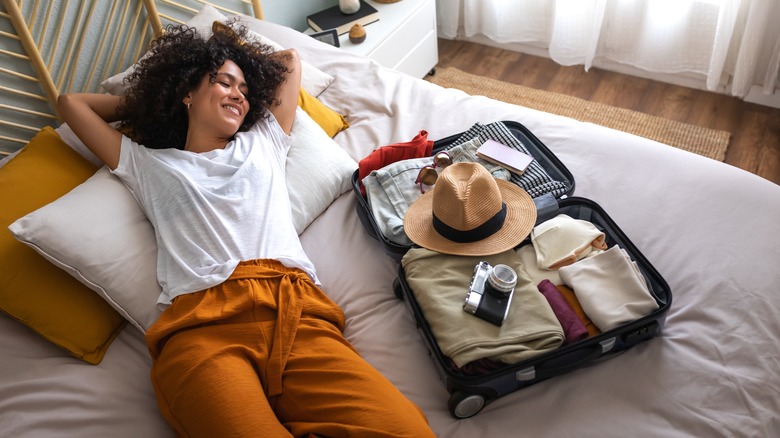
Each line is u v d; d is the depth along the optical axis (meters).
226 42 1.76
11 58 1.80
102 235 1.43
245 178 1.54
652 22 2.55
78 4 1.89
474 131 1.75
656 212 1.51
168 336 1.33
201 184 1.51
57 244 1.37
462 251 1.36
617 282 1.29
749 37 2.30
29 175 1.54
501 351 1.19
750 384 1.16
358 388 1.21
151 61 1.74
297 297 1.38
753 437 1.10
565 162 1.69
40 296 1.38
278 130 1.73
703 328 1.27
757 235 1.40
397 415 1.14
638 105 2.67
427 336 1.28
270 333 1.32
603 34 2.78
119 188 1.55
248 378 1.22
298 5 2.70
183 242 1.43
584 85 2.83
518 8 2.87
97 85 2.05
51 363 1.37
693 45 2.55
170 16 2.21
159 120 1.67
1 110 1.82
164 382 1.26
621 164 1.65
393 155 1.72
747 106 2.58
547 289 1.32
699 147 2.42
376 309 1.45
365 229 1.64
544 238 1.41
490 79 2.95
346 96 2.05
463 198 1.34
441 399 1.26
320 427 1.15
